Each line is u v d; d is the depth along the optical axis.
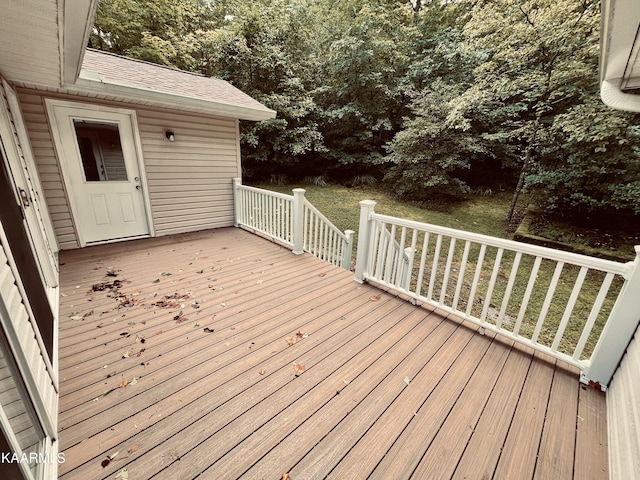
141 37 8.51
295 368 1.90
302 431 1.48
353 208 8.34
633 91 1.82
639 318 1.58
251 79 9.07
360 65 9.20
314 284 3.12
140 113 4.00
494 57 5.99
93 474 1.25
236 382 1.77
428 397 1.71
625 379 1.55
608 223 6.25
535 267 1.95
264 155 9.80
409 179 8.88
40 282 2.08
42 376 1.40
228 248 4.17
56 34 1.59
